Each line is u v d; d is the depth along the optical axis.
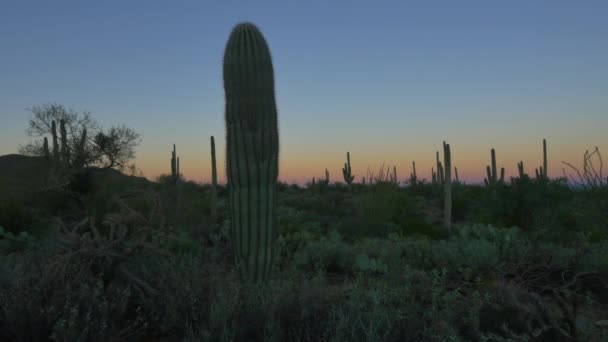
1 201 9.60
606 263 5.55
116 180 13.79
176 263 4.63
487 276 5.54
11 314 3.49
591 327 3.72
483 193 17.17
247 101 4.81
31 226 8.93
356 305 3.68
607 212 8.70
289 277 5.07
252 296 3.89
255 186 4.83
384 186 12.84
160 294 3.95
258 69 4.83
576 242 6.46
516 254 6.29
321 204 17.17
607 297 5.11
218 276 4.41
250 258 4.81
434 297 3.83
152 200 4.80
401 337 3.40
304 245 8.24
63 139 23.89
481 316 3.66
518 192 10.63
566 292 4.38
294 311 3.70
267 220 4.86
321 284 4.20
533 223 10.09
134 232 4.42
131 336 3.67
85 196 12.92
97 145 24.83
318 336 3.46
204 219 10.27
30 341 3.49
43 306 3.62
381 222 11.05
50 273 3.85
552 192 10.14
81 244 4.20
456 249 6.58
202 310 3.77
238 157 4.83
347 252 7.10
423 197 20.47
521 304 3.64
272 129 4.91
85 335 3.28
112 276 4.11
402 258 7.07
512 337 3.47
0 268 4.11
